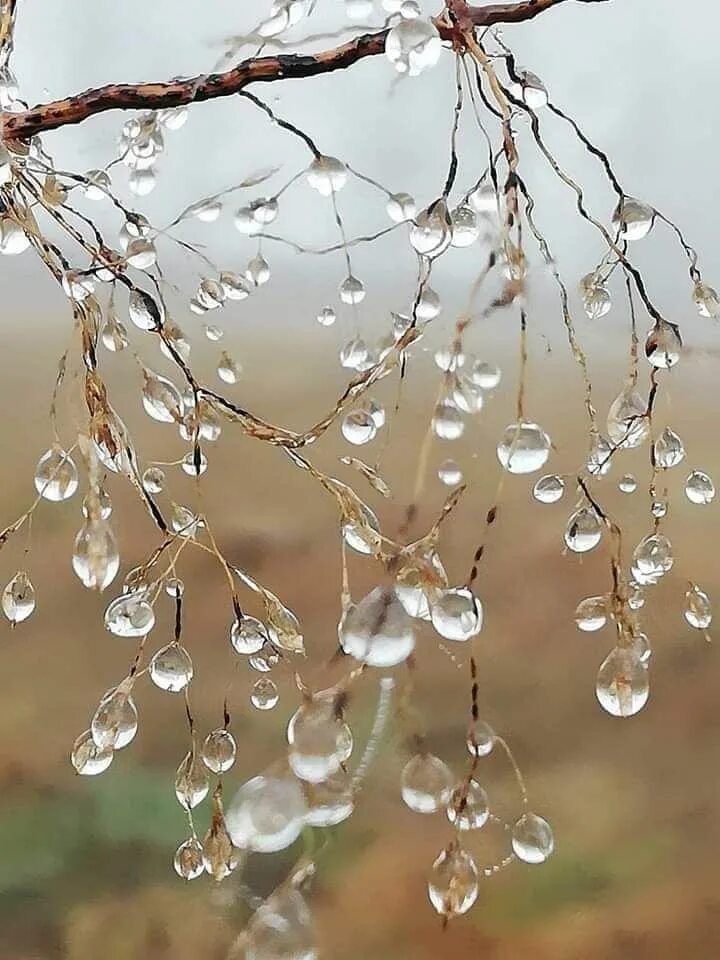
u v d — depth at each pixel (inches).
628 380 5.7
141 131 6.1
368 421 6.0
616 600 5.4
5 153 5.5
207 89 5.3
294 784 4.3
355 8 5.6
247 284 6.3
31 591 6.0
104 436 5.6
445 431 5.0
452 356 4.8
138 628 5.5
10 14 6.0
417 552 4.7
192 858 5.8
